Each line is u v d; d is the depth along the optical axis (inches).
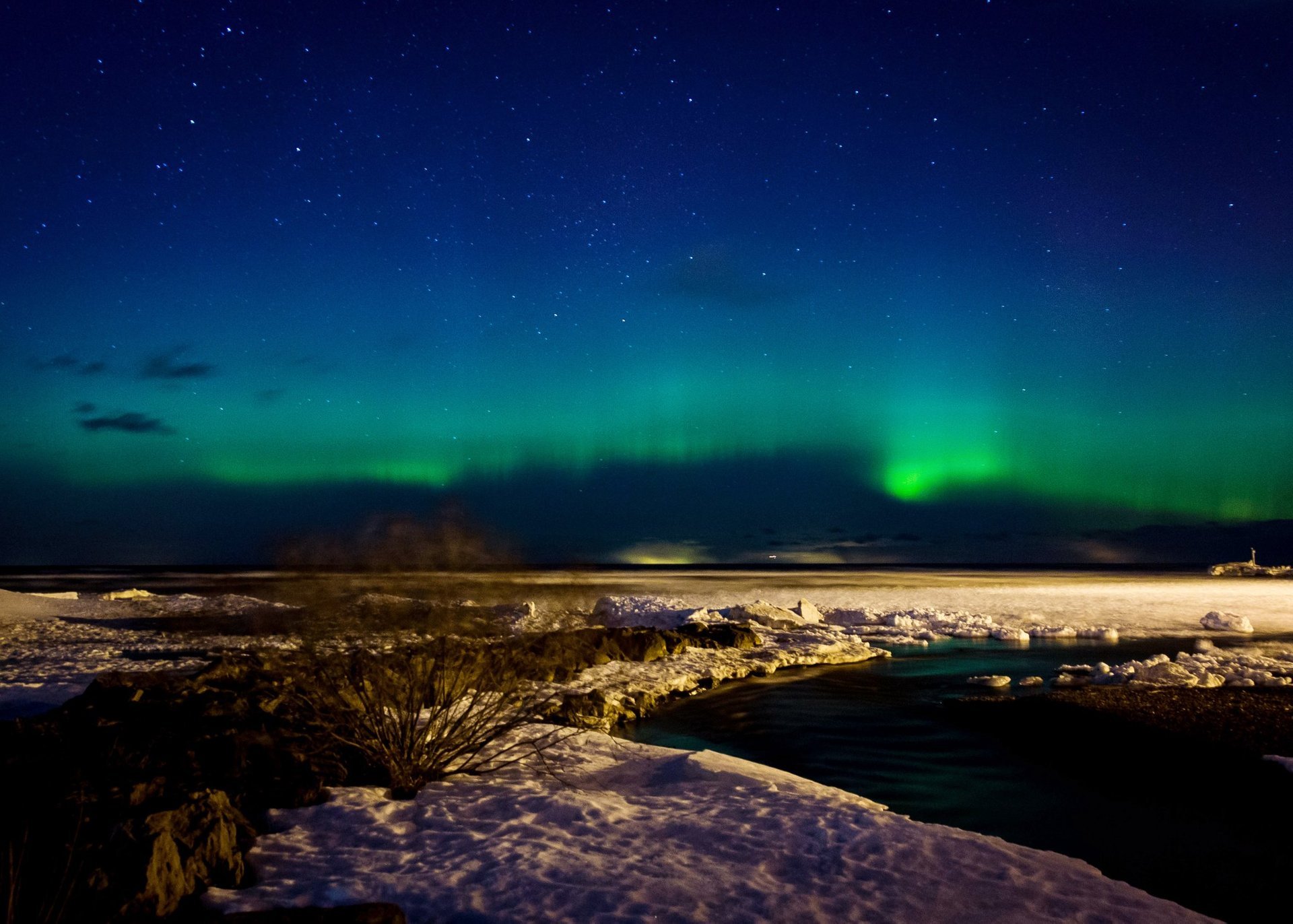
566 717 412.8
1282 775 357.1
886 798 330.0
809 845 237.8
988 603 1400.1
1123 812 310.8
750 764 339.0
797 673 658.2
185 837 204.4
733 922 187.5
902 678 637.9
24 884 180.4
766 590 1763.0
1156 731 431.2
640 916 187.9
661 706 522.3
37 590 1633.9
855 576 2792.8
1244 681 557.3
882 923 188.5
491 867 214.2
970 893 207.3
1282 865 259.0
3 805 223.6
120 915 174.7
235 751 282.4
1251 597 1601.9
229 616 931.3
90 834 207.9
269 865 215.3
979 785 346.6
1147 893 220.1
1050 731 440.5
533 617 378.9
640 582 2172.7
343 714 298.0
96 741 288.4
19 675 518.6
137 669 550.3
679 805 275.0
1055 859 235.3
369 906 175.6
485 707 320.2
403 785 285.9
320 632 304.2
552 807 265.4
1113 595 1665.8
